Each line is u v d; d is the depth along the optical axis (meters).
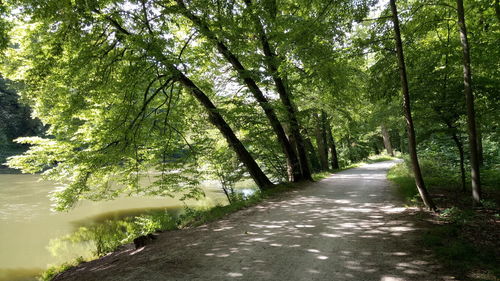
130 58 10.11
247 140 17.56
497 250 5.06
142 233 10.52
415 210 8.21
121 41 10.80
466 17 10.29
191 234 7.86
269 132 17.16
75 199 11.83
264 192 13.30
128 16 10.33
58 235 13.72
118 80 11.59
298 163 16.88
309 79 12.39
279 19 10.88
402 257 5.23
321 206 9.98
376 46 8.28
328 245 6.13
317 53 9.89
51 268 9.02
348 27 9.20
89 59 10.27
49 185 29.08
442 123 9.80
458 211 7.27
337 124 24.25
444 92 9.10
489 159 15.12
